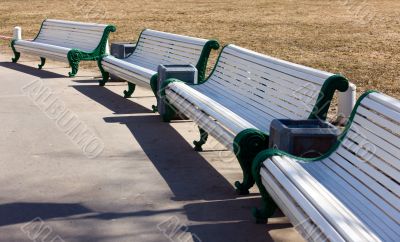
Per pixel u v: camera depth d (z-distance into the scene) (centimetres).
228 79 806
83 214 551
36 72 1377
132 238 500
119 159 714
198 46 925
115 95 1101
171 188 617
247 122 609
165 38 1052
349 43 1761
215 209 561
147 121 899
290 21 2353
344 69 1338
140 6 3048
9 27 2370
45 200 585
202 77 905
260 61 723
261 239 498
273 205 524
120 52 1194
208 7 2934
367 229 369
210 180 641
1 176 654
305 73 606
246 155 573
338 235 360
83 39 1360
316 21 2342
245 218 540
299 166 479
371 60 1461
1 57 1648
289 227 521
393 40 1803
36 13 2834
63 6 3134
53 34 1477
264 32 2047
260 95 698
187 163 699
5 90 1148
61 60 1343
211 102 698
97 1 3344
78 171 670
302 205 410
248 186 592
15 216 548
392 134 434
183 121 898
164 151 746
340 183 472
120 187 620
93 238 502
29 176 654
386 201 417
